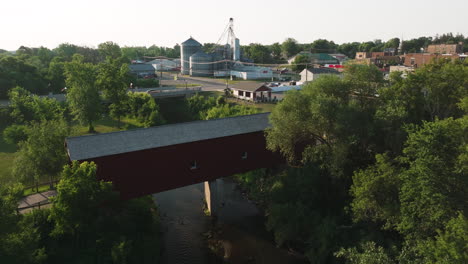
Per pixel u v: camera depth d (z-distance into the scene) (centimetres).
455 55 10319
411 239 1991
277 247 2947
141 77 11556
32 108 5266
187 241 3023
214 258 2789
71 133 3459
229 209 3644
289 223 2736
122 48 18875
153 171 2897
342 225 2631
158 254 2786
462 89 2856
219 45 15538
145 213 3148
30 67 7638
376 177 2162
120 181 2741
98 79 5678
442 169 1812
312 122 2909
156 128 3020
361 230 2456
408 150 2019
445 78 3016
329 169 2953
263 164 3619
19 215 2120
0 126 5372
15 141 4259
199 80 11162
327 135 3066
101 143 2692
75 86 5247
